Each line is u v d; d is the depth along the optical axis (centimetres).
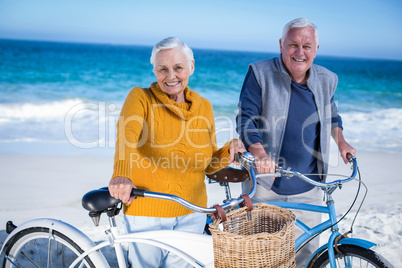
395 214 452
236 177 238
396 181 584
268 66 268
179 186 214
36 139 831
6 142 789
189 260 192
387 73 2541
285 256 164
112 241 204
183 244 194
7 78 1780
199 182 222
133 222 214
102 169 626
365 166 668
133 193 181
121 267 204
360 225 420
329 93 268
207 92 1778
